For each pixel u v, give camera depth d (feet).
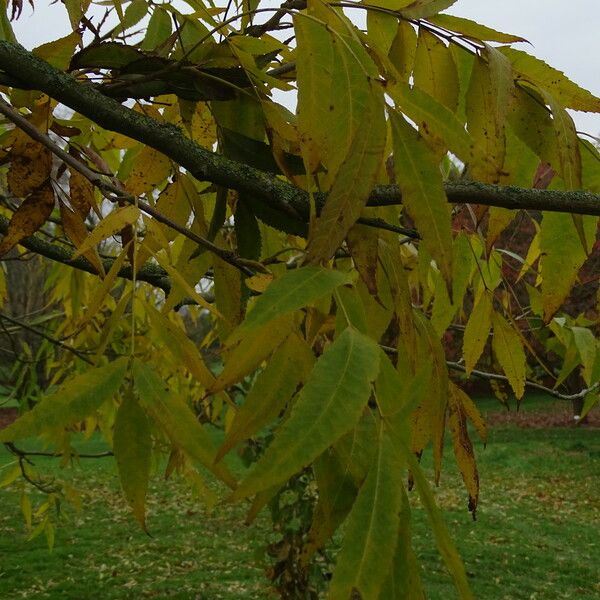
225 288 2.51
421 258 2.51
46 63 2.16
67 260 3.23
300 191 2.08
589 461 38.52
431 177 1.77
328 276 1.51
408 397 1.44
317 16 2.10
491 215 2.55
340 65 1.85
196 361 1.66
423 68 2.55
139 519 1.45
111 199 1.96
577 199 1.95
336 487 1.52
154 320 1.67
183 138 2.10
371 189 1.67
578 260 2.44
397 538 1.28
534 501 30.94
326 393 1.32
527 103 2.37
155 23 3.50
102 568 22.03
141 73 2.46
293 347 1.57
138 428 1.49
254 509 1.42
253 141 2.47
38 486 9.23
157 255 1.71
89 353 7.91
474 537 25.43
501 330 3.24
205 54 2.44
